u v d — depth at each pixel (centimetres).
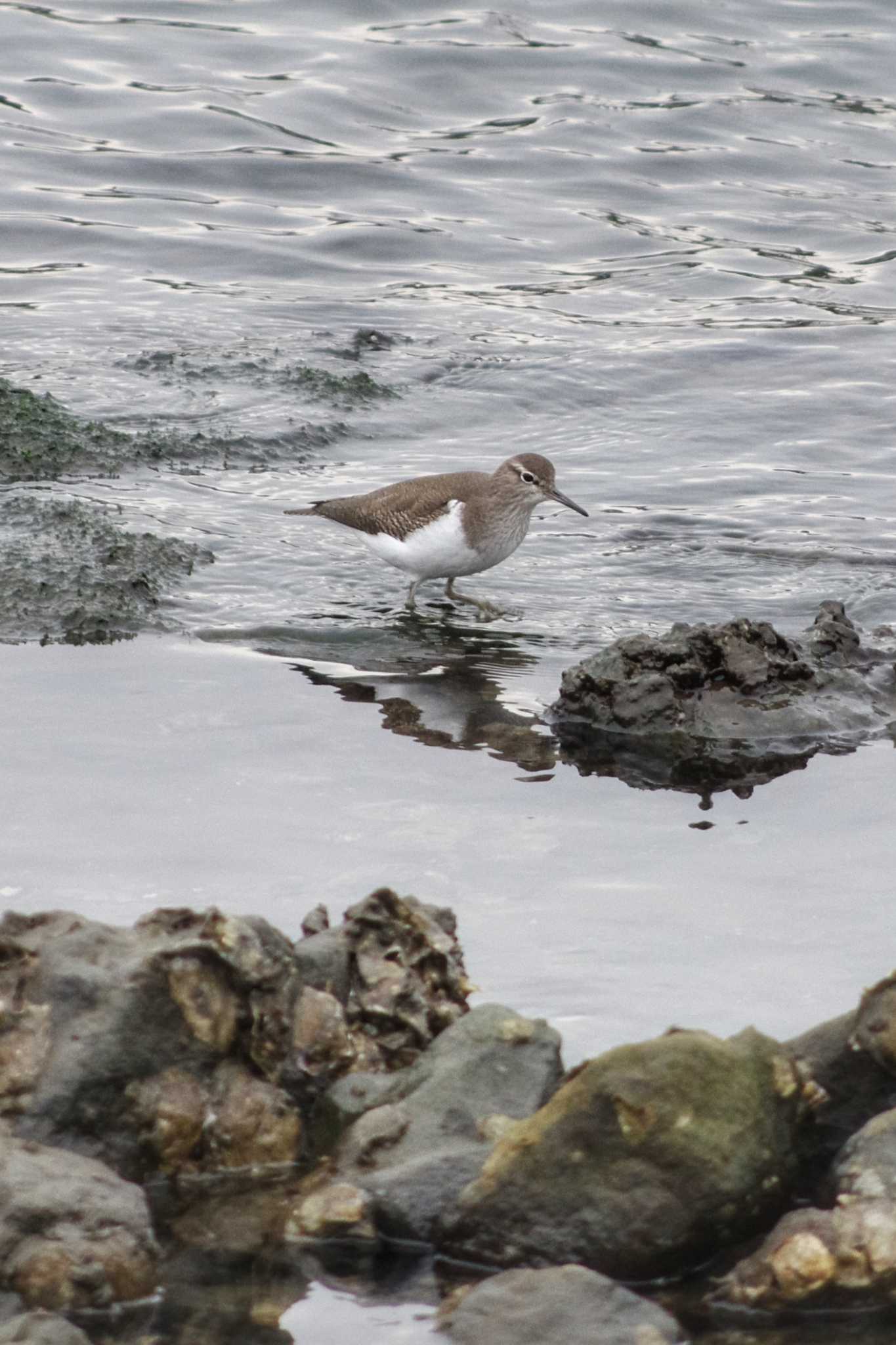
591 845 1081
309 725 1277
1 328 2289
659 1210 703
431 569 1584
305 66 3186
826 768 1242
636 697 1319
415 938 871
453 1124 771
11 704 1284
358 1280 705
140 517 1741
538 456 1588
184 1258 716
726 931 959
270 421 2036
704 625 1394
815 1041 795
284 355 2247
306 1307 687
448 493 1568
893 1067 771
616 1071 718
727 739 1295
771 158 2952
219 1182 770
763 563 1694
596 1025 857
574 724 1322
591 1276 673
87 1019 774
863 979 902
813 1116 766
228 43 3269
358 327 2384
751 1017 865
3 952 805
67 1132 755
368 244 2662
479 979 899
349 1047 823
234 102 3042
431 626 1536
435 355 2289
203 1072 789
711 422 2111
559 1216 711
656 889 1013
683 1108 712
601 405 2167
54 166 2812
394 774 1190
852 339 2394
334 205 2778
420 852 1055
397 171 2884
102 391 2089
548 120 3039
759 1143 724
